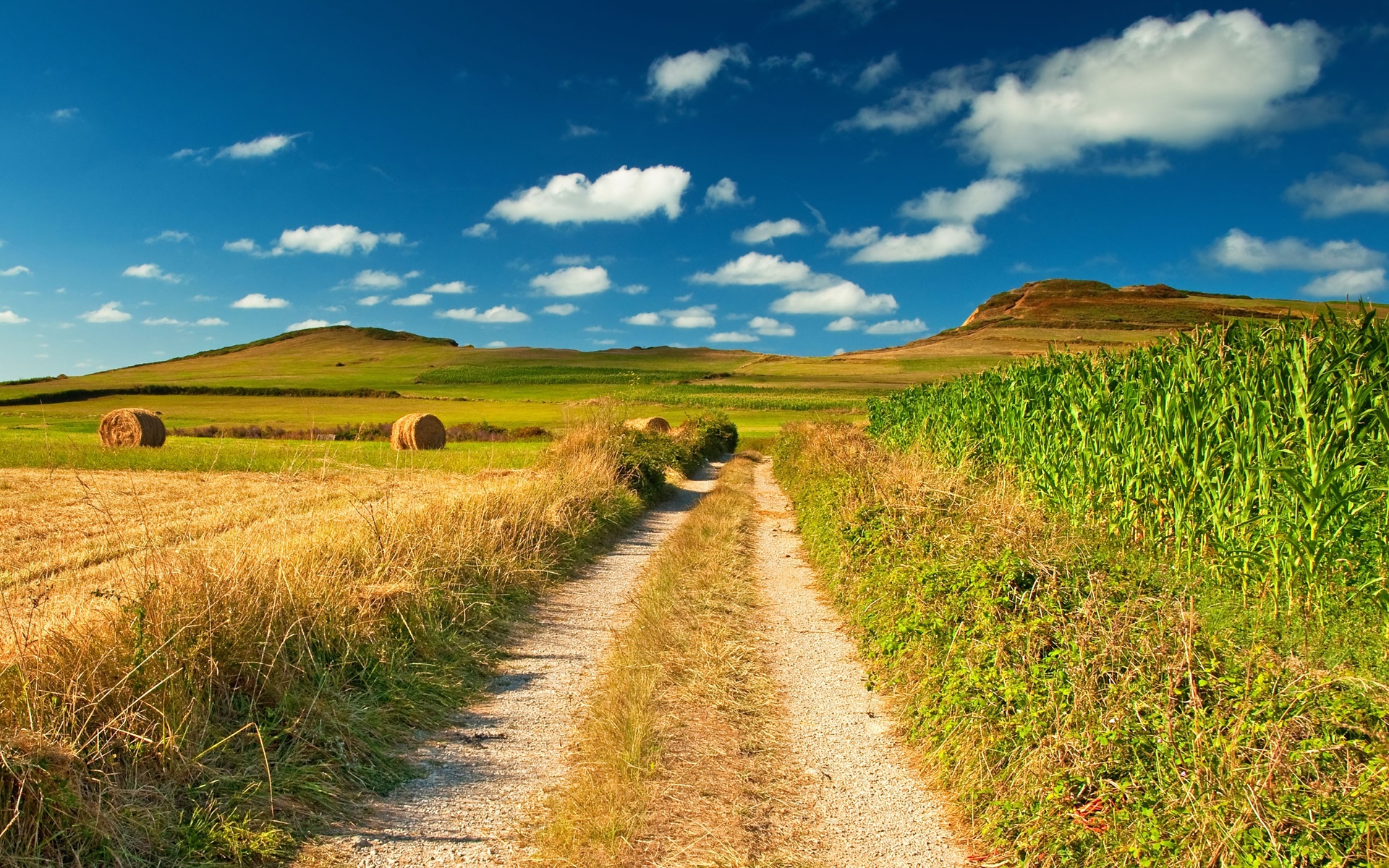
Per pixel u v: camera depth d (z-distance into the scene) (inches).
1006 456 453.4
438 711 215.9
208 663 181.6
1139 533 307.9
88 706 156.9
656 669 241.4
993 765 164.6
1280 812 116.4
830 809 168.2
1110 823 135.0
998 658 177.8
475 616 288.8
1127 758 142.1
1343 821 111.0
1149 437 307.0
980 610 195.6
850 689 241.0
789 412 2541.8
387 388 3663.9
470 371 4394.7
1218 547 256.7
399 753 189.6
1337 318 241.4
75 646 172.7
